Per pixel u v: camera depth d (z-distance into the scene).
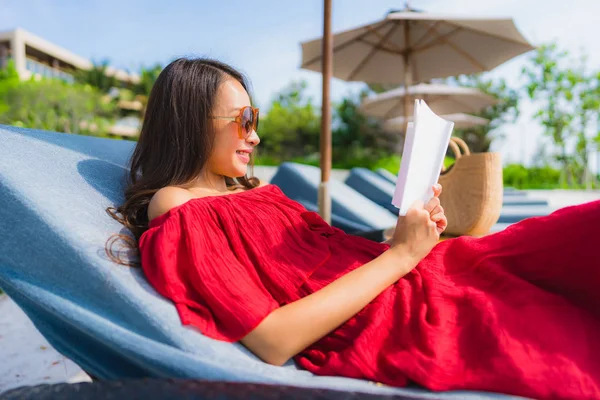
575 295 1.03
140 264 1.06
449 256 1.20
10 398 0.61
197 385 0.66
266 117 26.14
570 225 1.00
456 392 0.83
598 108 15.74
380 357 0.94
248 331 0.91
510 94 22.17
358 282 0.99
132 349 0.87
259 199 1.25
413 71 6.13
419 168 1.03
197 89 1.28
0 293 2.94
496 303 0.95
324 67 3.22
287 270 1.08
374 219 3.49
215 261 0.99
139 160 1.37
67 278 0.98
